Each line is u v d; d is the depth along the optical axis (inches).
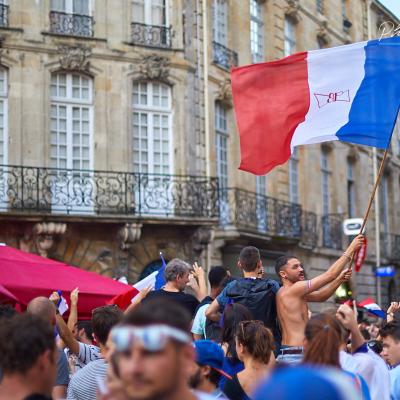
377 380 243.6
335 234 1269.7
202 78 965.2
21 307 482.9
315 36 1280.8
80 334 388.8
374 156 1470.2
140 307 136.4
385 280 1470.2
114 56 892.0
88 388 274.5
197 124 951.6
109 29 895.7
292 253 1134.4
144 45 911.0
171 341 131.3
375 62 421.1
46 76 858.1
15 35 847.7
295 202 1208.8
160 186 892.6
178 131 926.4
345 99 423.2
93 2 892.6
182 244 899.4
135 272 867.4
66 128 869.2
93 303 488.4
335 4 1360.7
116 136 886.4
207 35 973.2
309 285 324.5
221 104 1013.2
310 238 1177.4
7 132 839.7
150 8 932.6
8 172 810.2
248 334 260.4
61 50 864.9
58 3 879.7
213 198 897.5
